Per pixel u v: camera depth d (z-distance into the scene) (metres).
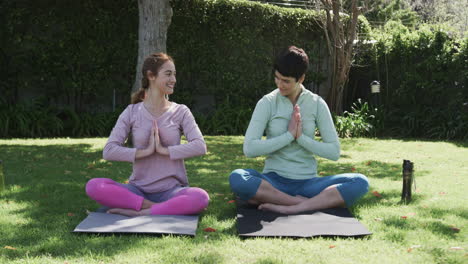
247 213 3.36
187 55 10.52
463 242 2.86
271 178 3.64
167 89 3.49
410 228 3.14
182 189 3.41
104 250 2.61
